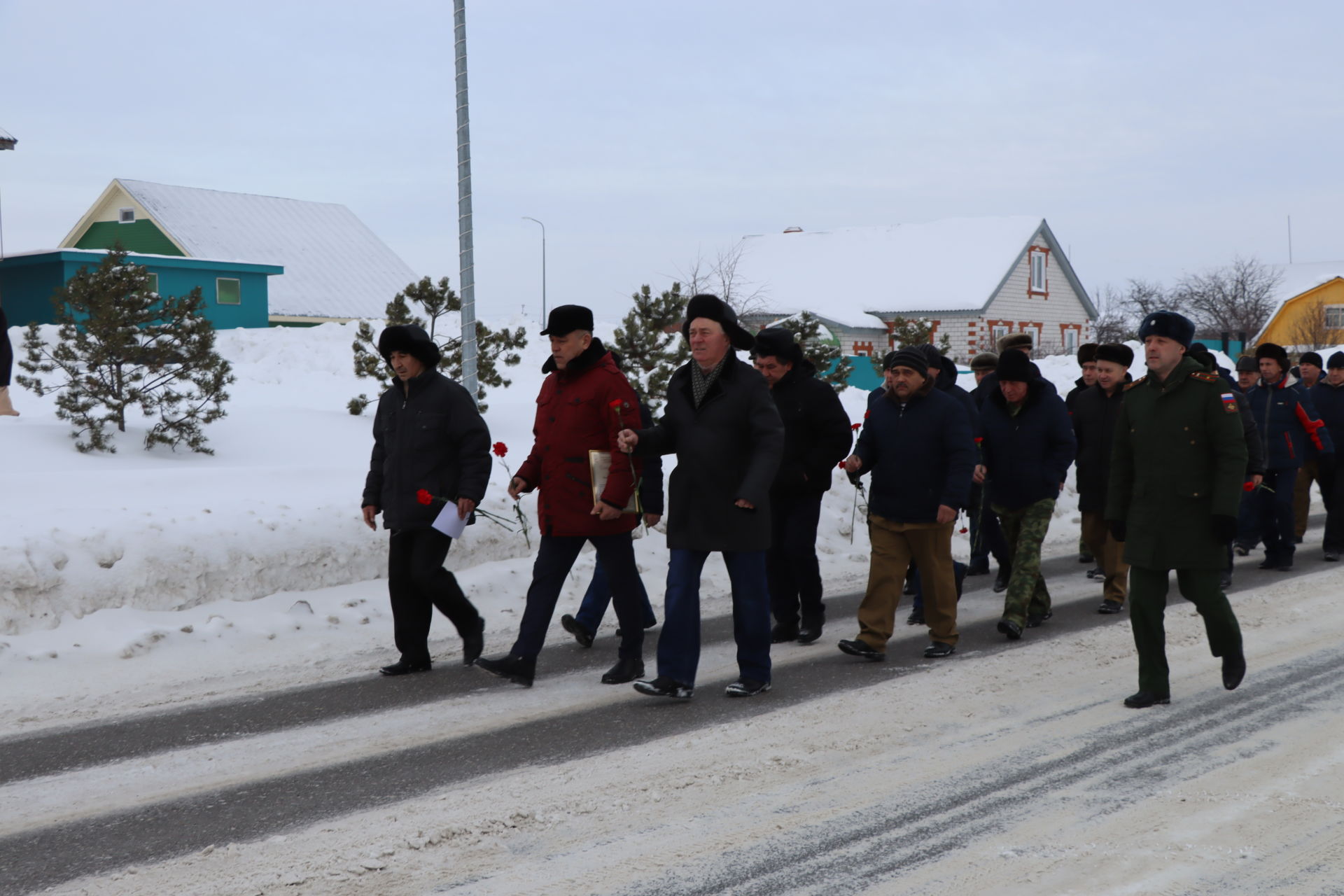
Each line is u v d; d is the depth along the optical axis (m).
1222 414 5.60
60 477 8.99
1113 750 5.04
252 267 35.31
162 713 5.76
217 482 9.48
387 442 6.59
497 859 3.88
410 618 6.59
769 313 43.84
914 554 7.02
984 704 5.86
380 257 44.78
